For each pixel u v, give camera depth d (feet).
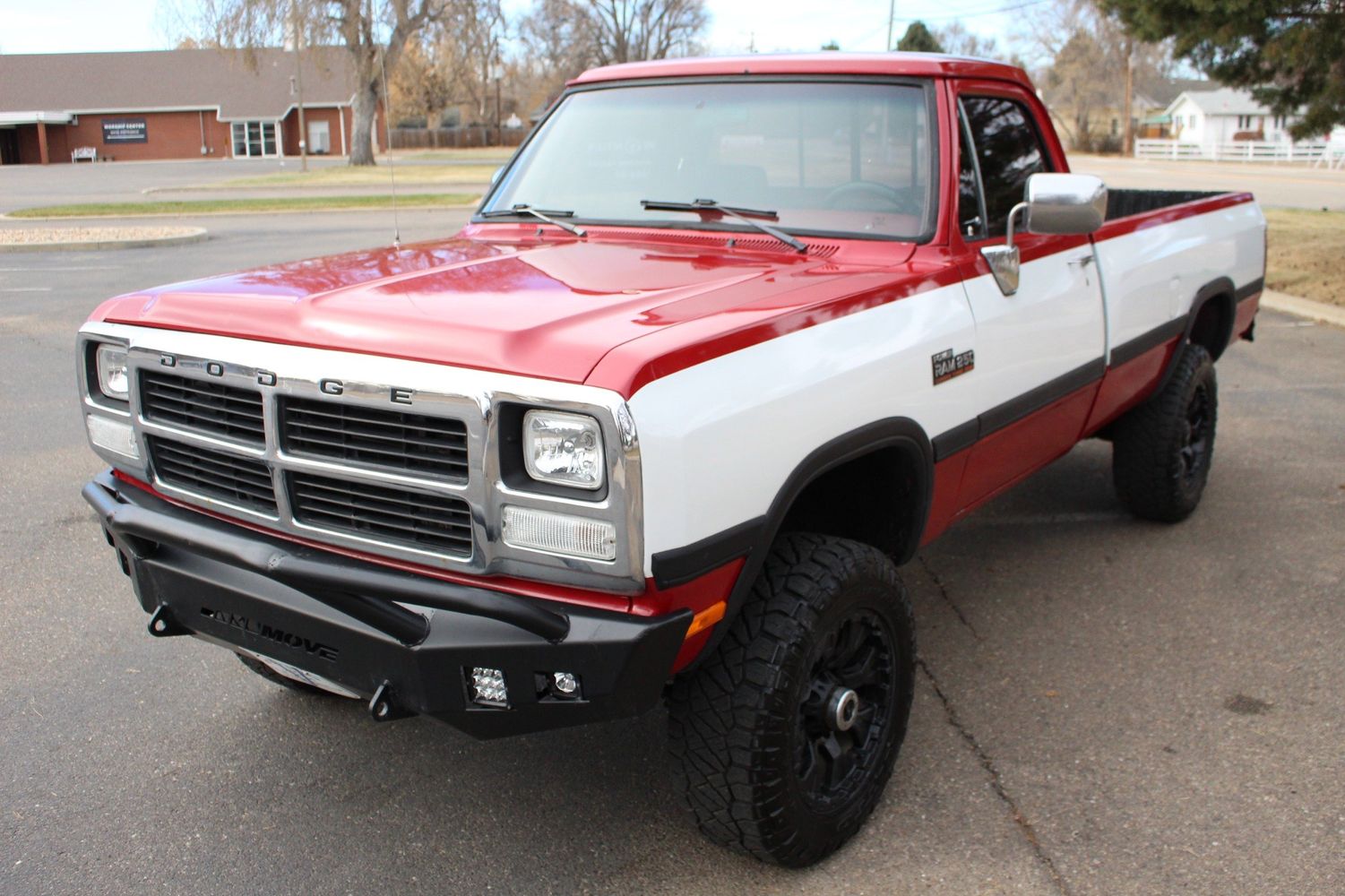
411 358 7.98
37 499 18.95
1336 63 39.52
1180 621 14.25
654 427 7.48
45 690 12.61
